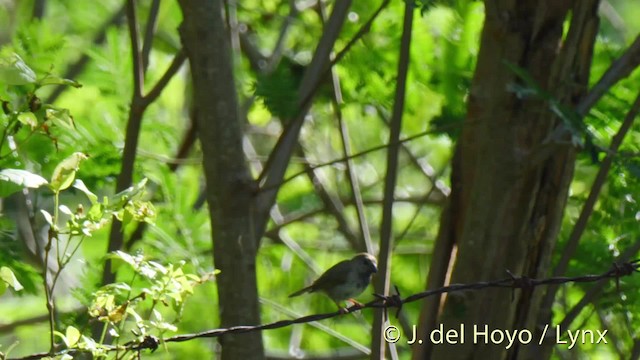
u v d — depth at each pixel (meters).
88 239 13.17
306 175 17.56
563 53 8.98
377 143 17.92
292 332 16.67
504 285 8.52
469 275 8.81
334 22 11.20
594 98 9.08
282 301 17.22
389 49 13.67
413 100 14.05
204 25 8.56
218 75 8.58
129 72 13.20
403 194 18.39
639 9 20.84
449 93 13.34
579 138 8.30
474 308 8.74
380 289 9.58
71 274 14.98
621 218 12.26
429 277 9.59
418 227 17.95
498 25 8.90
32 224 11.87
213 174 8.59
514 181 8.77
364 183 18.53
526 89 8.27
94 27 16.39
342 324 17.20
